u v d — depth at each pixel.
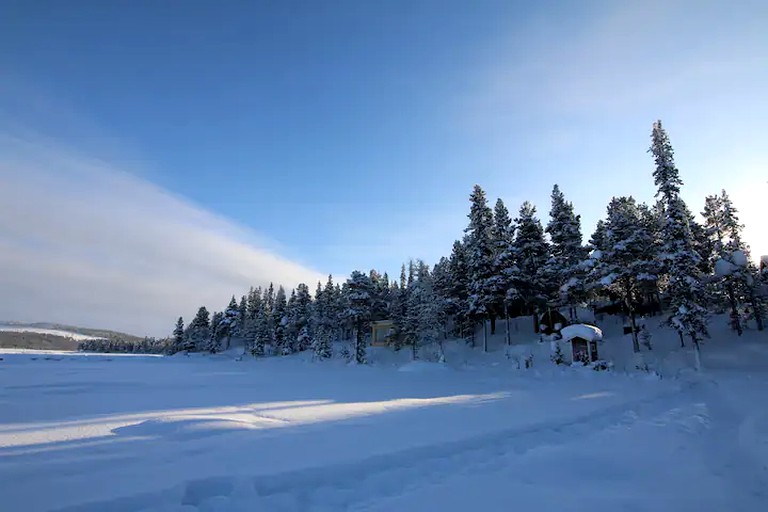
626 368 30.56
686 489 6.54
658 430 10.71
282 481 6.27
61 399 15.30
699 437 9.86
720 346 33.59
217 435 9.01
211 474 6.38
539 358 35.97
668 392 18.61
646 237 37.28
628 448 8.93
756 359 30.03
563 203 44.25
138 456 7.36
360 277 53.28
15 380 23.78
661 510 5.77
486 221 45.38
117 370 36.75
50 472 6.45
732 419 11.94
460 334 51.28
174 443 8.28
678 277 30.08
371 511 5.62
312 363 55.09
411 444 8.43
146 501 5.48
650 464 7.82
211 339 93.38
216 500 5.70
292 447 8.09
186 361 69.19
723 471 7.32
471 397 17.02
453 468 7.44
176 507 5.46
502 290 42.03
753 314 38.28
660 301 47.12
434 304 44.31
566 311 47.06
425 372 35.94
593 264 39.16
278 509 5.59
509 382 25.42
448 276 51.19
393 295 66.88
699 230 45.28
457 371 36.34
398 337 51.28
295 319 76.00
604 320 47.25
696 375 25.89
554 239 43.88
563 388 21.02
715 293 41.00
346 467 6.96
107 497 5.46
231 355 84.19
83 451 7.67
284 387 21.66
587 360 32.09
